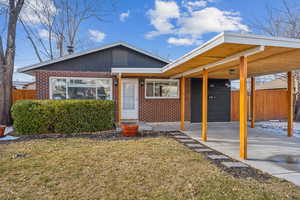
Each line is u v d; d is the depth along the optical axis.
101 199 2.46
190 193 2.62
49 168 3.47
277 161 4.07
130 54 9.84
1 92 8.52
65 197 2.50
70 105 6.79
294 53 4.28
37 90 8.82
